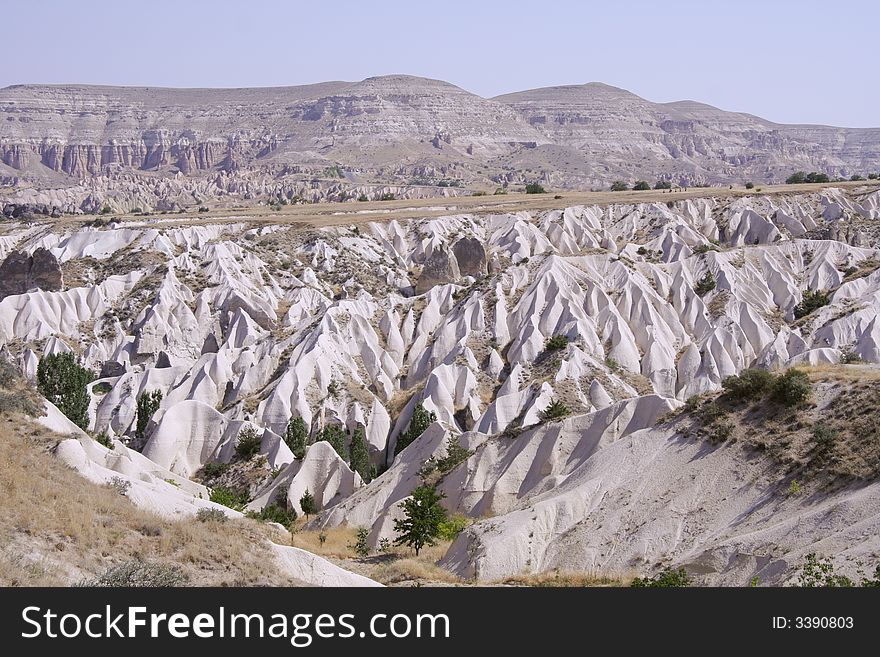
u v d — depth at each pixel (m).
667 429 47.94
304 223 135.00
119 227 130.75
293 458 74.25
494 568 42.72
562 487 49.28
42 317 108.44
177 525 34.88
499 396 87.75
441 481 58.91
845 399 43.69
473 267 118.75
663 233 128.75
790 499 39.91
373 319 105.88
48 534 30.50
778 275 111.94
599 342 96.94
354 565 45.72
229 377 94.75
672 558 40.12
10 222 160.12
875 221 132.00
